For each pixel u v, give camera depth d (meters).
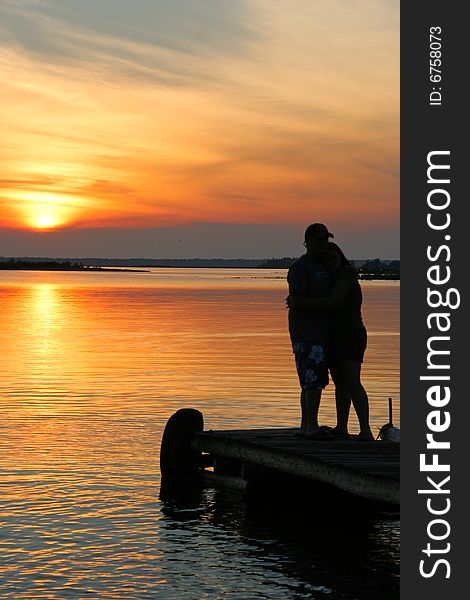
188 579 8.74
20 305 72.56
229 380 24.56
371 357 31.84
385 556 9.68
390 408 13.15
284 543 10.09
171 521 10.84
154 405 19.73
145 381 24.22
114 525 10.57
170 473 13.15
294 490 12.25
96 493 12.01
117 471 13.27
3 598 8.07
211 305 74.75
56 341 38.03
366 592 8.52
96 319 54.44
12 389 22.31
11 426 16.78
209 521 10.95
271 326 48.56
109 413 18.52
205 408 19.39
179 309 67.38
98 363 29.02
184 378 24.97
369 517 11.41
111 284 155.00
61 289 121.06
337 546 10.00
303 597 8.33
